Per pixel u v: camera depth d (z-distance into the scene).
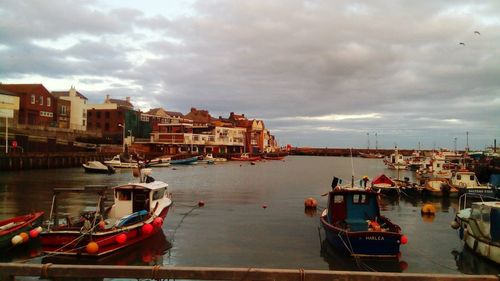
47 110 83.25
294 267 16.72
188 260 17.53
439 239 21.91
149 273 7.64
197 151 118.94
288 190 45.22
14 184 44.69
